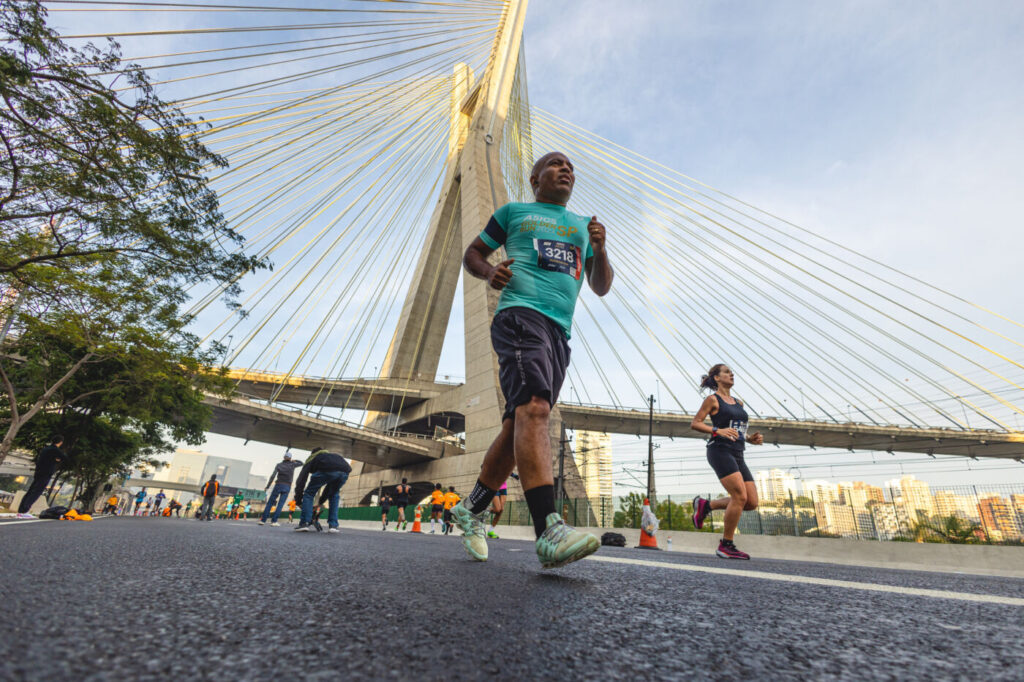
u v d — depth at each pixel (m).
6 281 11.72
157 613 0.85
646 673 0.65
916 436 47.38
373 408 56.09
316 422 41.97
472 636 0.80
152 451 28.88
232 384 18.50
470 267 2.28
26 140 6.93
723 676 0.64
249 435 46.03
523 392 1.84
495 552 3.01
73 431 21.33
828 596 1.32
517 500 28.02
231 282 9.46
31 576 1.15
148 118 7.25
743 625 0.95
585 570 1.84
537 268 2.12
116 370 18.91
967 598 1.35
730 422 4.75
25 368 17.02
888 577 2.20
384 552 2.50
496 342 2.04
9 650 0.58
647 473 27.42
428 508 24.80
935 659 0.74
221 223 8.76
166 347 15.76
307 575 1.41
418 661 0.66
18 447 21.20
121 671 0.55
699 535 12.29
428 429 57.34
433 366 54.59
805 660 0.72
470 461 39.81
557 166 2.36
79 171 7.45
